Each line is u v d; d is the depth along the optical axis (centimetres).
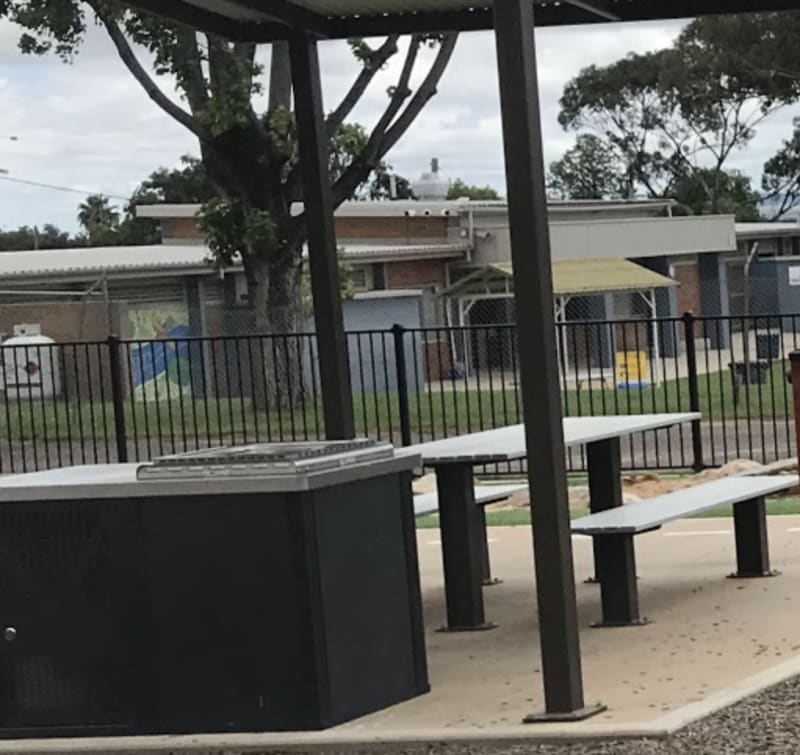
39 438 2025
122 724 618
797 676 639
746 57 5750
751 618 776
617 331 4078
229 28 866
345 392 885
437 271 4316
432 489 1345
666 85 7038
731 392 2216
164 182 6988
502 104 575
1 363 1892
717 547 1015
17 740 622
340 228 4584
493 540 1096
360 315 3634
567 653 590
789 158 7594
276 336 1633
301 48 866
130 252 4084
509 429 962
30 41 2700
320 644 596
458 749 569
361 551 621
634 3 835
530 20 575
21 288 3247
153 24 2531
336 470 605
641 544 1050
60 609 623
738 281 5091
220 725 606
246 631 602
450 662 726
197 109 2644
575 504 1249
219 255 2688
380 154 2575
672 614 800
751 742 549
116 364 1602
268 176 2655
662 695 627
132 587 615
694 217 4922
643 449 1540
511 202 576
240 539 601
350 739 579
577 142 7800
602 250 4666
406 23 874
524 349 579
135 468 678
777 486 895
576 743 564
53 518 623
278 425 1769
